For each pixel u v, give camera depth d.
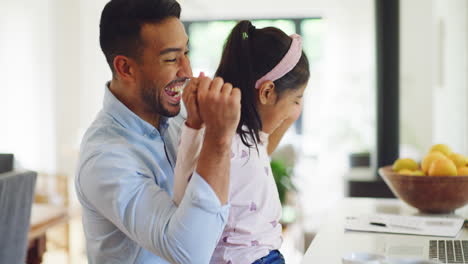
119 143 1.25
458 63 6.13
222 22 8.82
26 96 6.36
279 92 1.41
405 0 5.48
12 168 2.23
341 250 1.44
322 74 8.42
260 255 1.35
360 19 7.61
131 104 1.35
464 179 1.77
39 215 3.10
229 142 1.09
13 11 6.12
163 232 1.10
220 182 1.09
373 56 3.66
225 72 1.43
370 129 7.25
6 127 6.02
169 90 1.30
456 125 6.14
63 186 5.05
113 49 1.30
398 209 1.98
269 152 1.67
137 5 1.26
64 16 7.00
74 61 7.07
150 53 1.27
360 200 2.18
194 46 8.88
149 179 1.21
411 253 1.40
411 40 5.48
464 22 6.15
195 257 1.09
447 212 1.89
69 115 7.07
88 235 1.33
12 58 6.11
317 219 3.93
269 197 1.39
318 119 8.24
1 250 2.10
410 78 5.52
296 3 8.18
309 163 7.61
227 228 1.35
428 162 1.87
